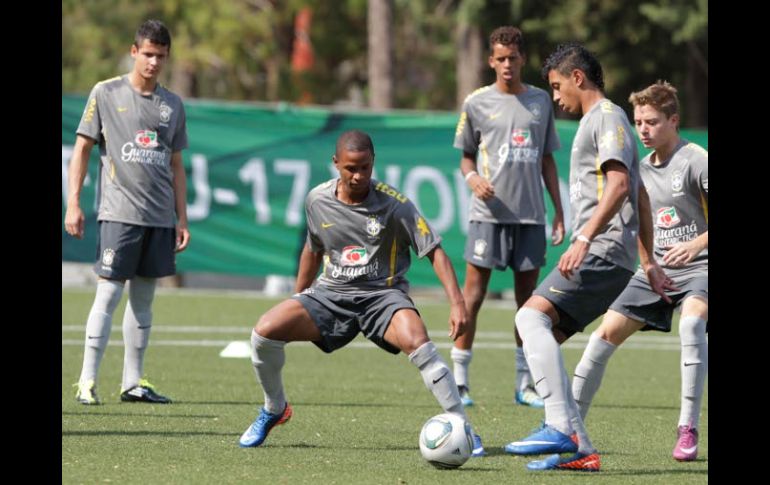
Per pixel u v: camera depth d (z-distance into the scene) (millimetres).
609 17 70312
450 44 91750
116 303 22922
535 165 25016
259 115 46688
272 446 18422
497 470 16734
